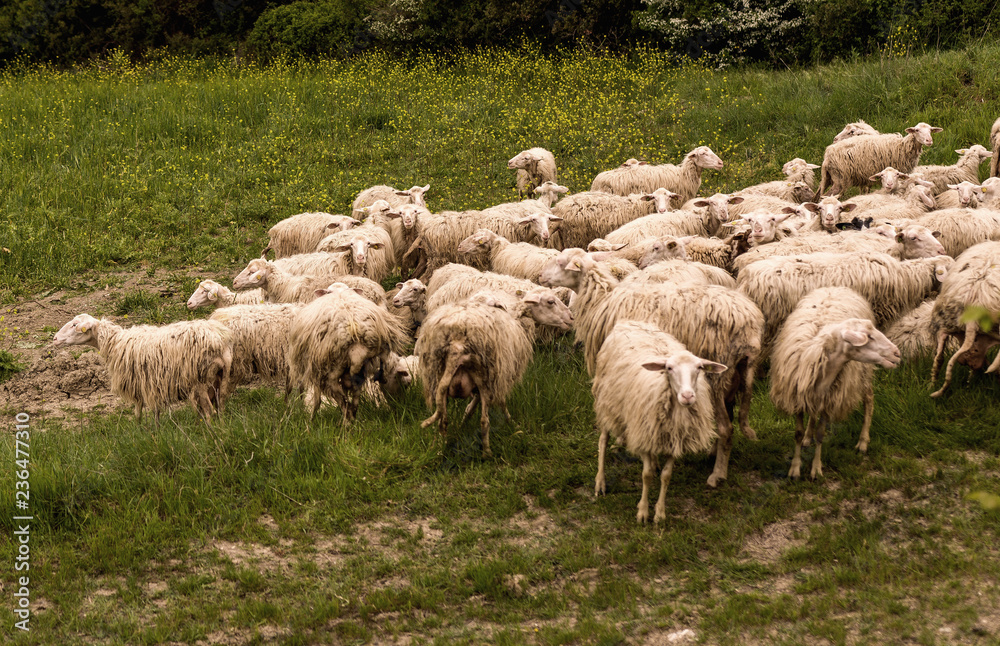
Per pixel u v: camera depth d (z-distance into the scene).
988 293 10.15
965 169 17.61
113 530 9.21
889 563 8.27
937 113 21.64
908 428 10.15
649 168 17.88
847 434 10.19
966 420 10.24
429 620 8.07
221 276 17.92
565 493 9.77
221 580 8.67
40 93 29.16
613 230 15.54
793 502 9.23
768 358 11.75
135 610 8.30
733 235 13.02
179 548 9.07
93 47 42.84
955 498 9.09
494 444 10.59
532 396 11.43
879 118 22.17
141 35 42.69
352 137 25.34
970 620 7.48
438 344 10.15
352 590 8.49
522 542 9.05
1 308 16.62
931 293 12.27
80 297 17.11
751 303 9.73
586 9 34.78
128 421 11.96
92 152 23.44
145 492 9.80
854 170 17.78
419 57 34.66
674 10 32.47
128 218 20.17
